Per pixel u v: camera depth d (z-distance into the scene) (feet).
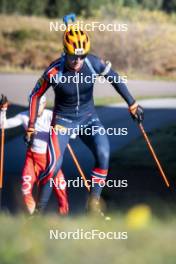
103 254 42.75
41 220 63.16
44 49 392.68
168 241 46.47
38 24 439.22
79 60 70.79
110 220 64.13
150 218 64.39
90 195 74.79
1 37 403.34
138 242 46.19
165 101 265.95
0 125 89.81
